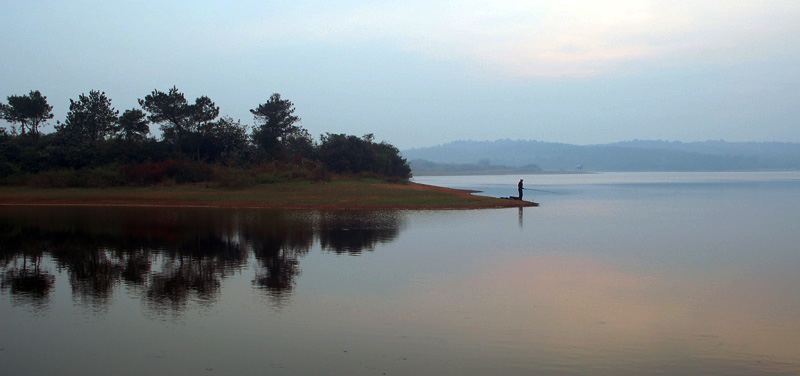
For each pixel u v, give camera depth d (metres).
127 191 41.16
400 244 19.28
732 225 26.00
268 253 17.23
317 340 9.34
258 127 58.03
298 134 60.44
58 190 41.84
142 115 54.50
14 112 59.16
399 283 13.25
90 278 13.64
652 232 23.09
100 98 59.75
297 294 12.17
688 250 18.33
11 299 11.73
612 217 29.83
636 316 10.73
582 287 12.99
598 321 10.42
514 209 35.09
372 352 8.82
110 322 10.22
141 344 9.12
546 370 8.18
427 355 8.71
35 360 8.49
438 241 20.03
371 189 41.88
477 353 8.81
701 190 63.66
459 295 12.19
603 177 140.38
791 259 16.67
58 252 17.30
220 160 52.09
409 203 36.38
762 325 10.21
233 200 37.00
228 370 8.12
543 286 13.06
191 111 52.06
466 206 36.06
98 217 28.14
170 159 47.00
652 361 8.54
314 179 46.22
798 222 27.36
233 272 14.39
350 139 57.44
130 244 18.98
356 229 23.53
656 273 14.55
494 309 11.15
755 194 54.34
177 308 11.10
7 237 20.64
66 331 9.73
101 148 50.91
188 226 24.30
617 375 8.02
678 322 10.38
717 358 8.66
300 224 25.33
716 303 11.67
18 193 40.31
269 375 7.95
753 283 13.48
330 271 14.56
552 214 31.50
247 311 10.91
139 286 12.85
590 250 18.20
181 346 9.04
